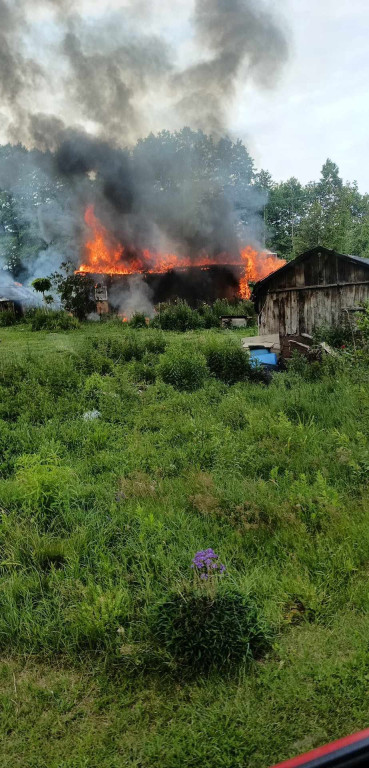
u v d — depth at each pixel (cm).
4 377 1145
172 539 479
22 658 345
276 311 1633
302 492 538
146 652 330
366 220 5694
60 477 581
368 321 1162
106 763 262
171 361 1205
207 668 322
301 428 743
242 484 589
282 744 265
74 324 2548
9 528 491
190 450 711
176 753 264
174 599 356
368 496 535
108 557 447
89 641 347
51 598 402
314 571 416
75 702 305
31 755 270
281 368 1384
